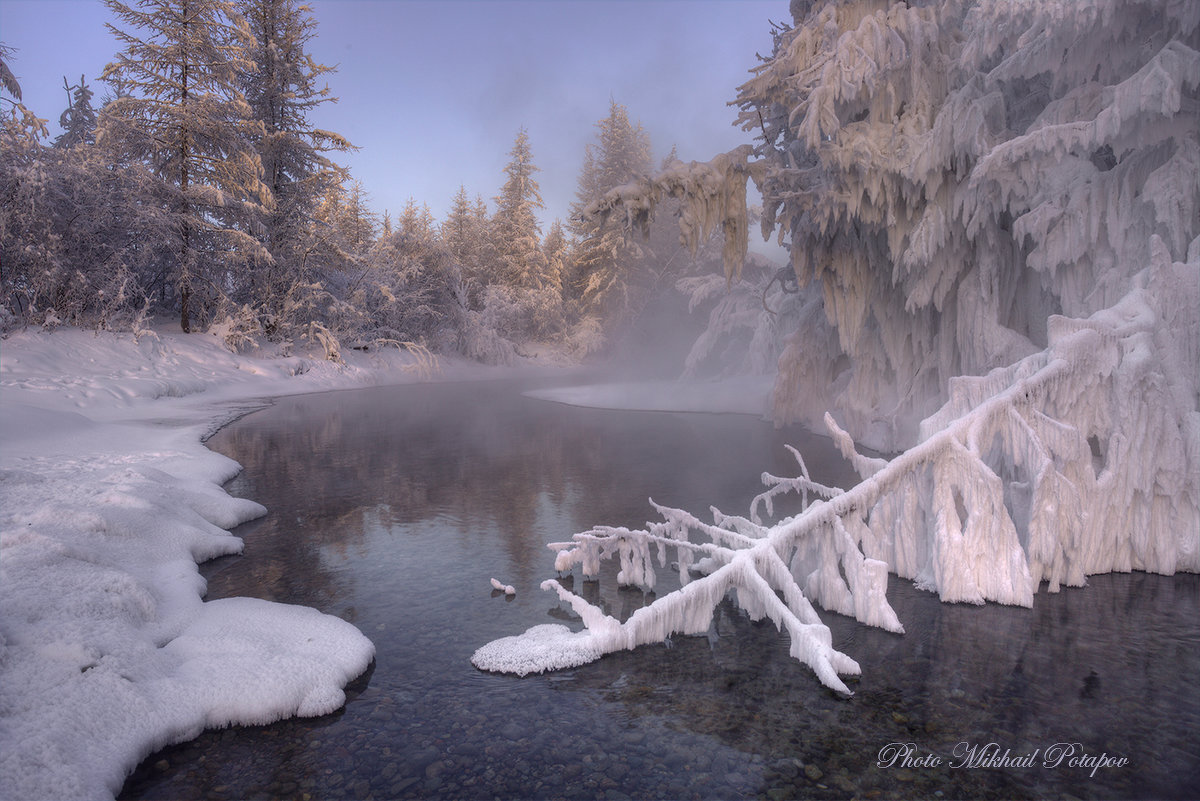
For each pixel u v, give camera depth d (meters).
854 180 9.05
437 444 11.08
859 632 3.68
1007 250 8.74
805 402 13.34
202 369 20.84
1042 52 7.21
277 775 2.37
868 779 2.32
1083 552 4.41
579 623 3.78
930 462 4.35
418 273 34.66
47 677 2.62
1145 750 2.50
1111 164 7.82
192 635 3.37
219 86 23.66
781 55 9.84
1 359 15.41
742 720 2.75
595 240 44.69
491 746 2.55
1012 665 3.24
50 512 4.41
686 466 8.87
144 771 2.40
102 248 20.69
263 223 26.03
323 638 3.40
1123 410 4.59
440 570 4.74
